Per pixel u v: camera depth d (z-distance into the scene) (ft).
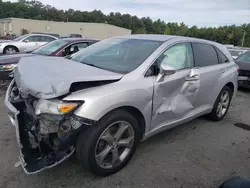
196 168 9.51
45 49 21.98
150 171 9.10
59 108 7.00
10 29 160.86
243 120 15.40
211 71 12.52
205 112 13.16
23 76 8.38
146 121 9.29
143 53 10.02
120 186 8.19
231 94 15.07
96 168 8.13
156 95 9.34
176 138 12.00
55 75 7.89
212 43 13.76
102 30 182.29
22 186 7.89
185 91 10.87
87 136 7.66
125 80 8.56
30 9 266.16
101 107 7.44
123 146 8.89
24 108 8.35
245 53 27.78
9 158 9.36
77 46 22.13
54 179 8.32
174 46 10.80
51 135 7.50
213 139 12.20
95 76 8.02
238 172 9.43
